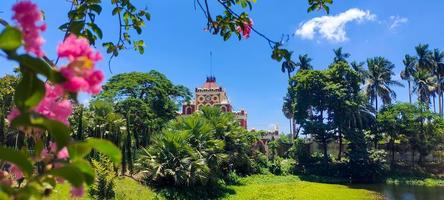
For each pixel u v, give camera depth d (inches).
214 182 1190.9
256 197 1181.7
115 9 179.6
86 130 1218.0
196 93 2383.1
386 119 2017.7
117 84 1659.7
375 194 1381.6
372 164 1873.8
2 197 58.8
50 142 65.2
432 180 1808.6
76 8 128.6
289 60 167.6
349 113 1947.6
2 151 59.1
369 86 2310.5
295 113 2038.6
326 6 177.5
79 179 58.5
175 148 1091.3
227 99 2488.9
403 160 2124.8
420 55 2337.6
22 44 52.9
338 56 2287.2
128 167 1209.4
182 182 1067.9
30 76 55.9
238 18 170.9
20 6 53.4
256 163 1863.9
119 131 1248.8
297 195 1241.4
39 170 63.6
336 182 1792.6
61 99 64.7
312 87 1952.5
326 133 1980.8
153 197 975.6
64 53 56.0
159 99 1727.4
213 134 1398.9
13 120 55.4
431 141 2023.9
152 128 1612.9
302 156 2017.7
